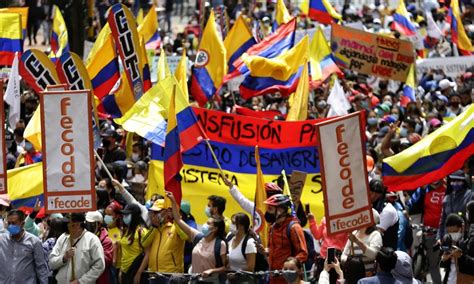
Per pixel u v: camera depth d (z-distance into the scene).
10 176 50.50
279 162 50.94
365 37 80.06
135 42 61.25
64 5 107.25
